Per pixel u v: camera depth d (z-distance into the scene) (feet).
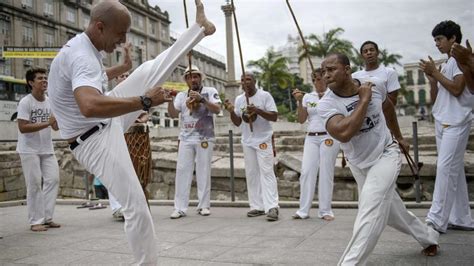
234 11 18.98
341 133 9.37
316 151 18.08
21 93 75.66
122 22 9.58
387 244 13.05
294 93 18.97
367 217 9.43
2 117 71.56
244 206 22.41
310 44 136.05
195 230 16.47
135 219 9.37
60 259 12.82
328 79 9.79
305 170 18.13
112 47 9.90
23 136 17.38
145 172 18.15
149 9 163.84
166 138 53.31
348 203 20.84
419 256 11.66
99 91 8.96
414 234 11.31
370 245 9.33
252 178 19.51
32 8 116.57
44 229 17.47
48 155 18.13
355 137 10.26
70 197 35.14
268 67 143.64
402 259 11.43
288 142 33.88
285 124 84.89
